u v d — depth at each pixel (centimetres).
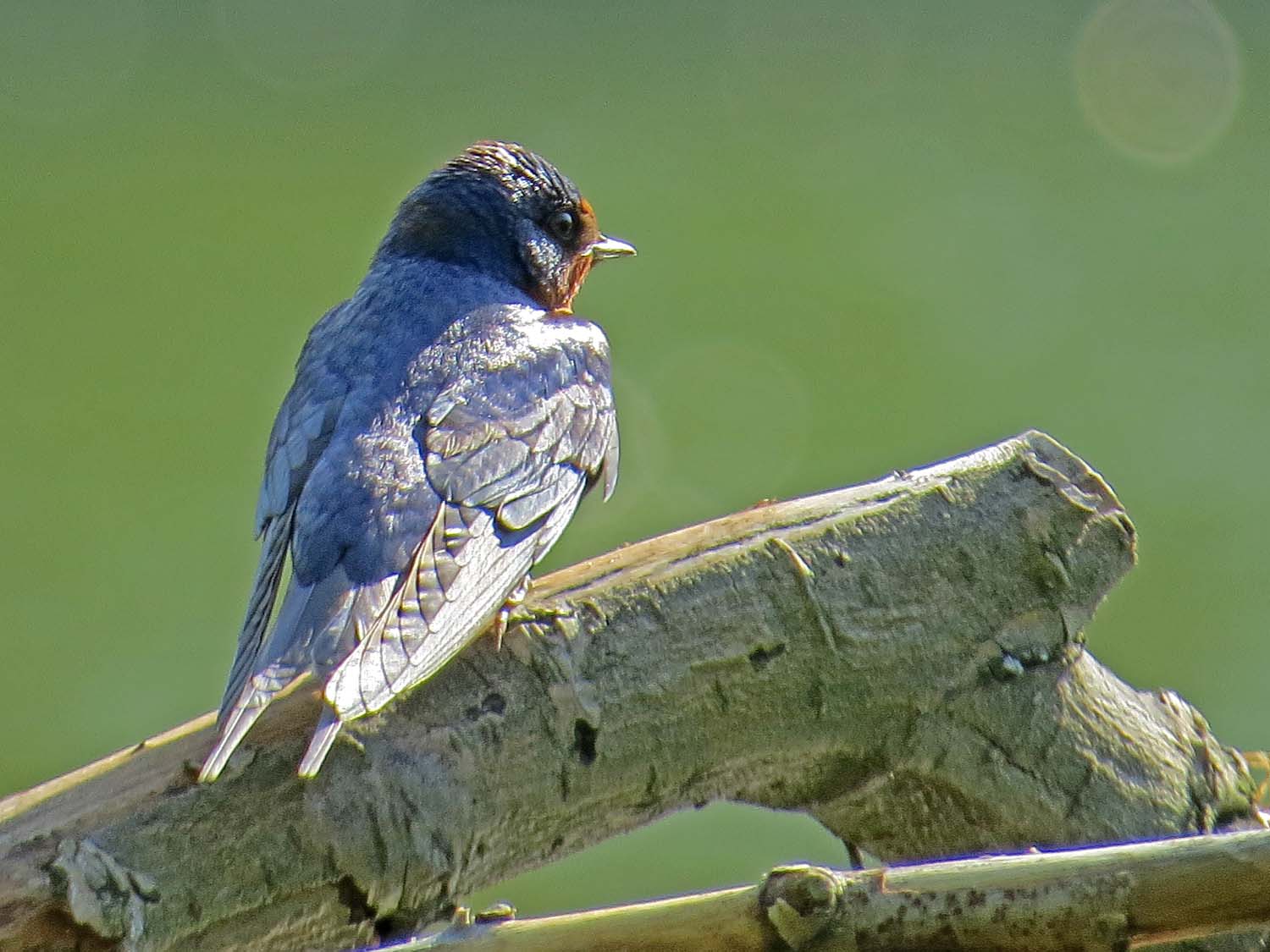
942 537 725
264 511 762
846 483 1792
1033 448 756
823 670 702
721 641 685
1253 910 531
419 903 620
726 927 539
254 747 608
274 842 596
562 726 655
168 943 580
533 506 777
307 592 698
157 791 589
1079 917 534
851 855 777
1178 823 761
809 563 704
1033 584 736
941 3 2483
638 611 678
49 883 565
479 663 655
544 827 659
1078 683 750
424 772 624
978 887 539
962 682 728
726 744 693
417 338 834
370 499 725
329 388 794
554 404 823
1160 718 778
